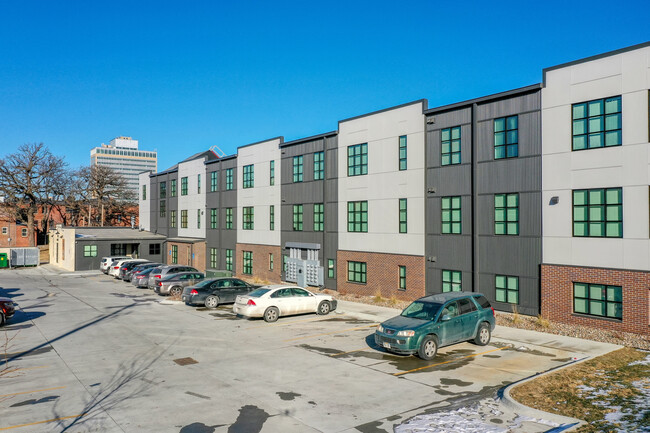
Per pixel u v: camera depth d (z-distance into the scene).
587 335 17.19
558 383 11.73
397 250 26.20
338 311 23.17
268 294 21.08
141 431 9.19
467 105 22.73
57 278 42.78
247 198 39.41
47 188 74.06
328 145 30.95
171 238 51.28
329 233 30.88
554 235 19.50
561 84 19.38
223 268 42.50
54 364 14.18
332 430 9.23
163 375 13.00
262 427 9.38
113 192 84.00
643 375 12.24
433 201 24.36
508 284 21.19
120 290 33.50
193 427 9.38
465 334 15.52
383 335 14.69
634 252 17.22
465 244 22.83
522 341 16.55
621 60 17.67
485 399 10.91
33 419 9.82
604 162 18.06
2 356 15.14
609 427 8.84
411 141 25.47
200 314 23.05
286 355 15.14
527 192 20.44
